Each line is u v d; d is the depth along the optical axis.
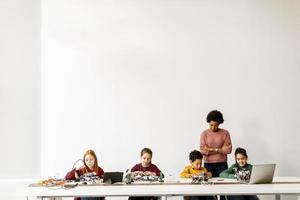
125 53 5.70
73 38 5.69
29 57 5.76
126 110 5.65
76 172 4.34
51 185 3.98
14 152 5.69
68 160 5.59
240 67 5.66
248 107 5.63
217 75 5.66
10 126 5.70
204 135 5.09
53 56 5.68
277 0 5.69
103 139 5.62
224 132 5.08
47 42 5.69
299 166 5.58
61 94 5.65
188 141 5.61
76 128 5.62
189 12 5.71
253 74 5.66
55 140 5.61
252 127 5.62
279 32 5.68
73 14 5.72
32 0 5.78
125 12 5.73
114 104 5.66
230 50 5.68
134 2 5.73
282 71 5.66
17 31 5.76
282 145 5.60
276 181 4.05
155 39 5.70
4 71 5.75
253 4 5.70
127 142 5.62
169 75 5.67
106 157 5.61
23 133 5.70
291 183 3.88
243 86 5.64
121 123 5.64
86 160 4.39
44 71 5.66
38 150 5.69
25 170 5.67
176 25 5.70
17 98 5.73
